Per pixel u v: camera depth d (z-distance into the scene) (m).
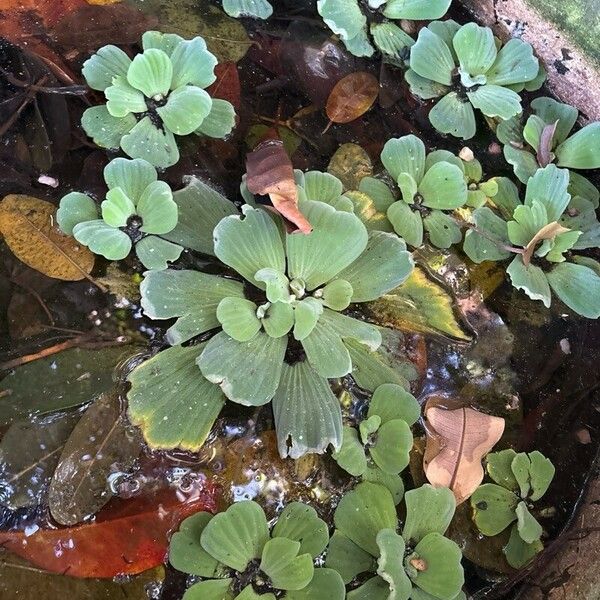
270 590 0.42
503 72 0.56
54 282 0.46
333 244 0.46
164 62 0.49
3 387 0.44
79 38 0.52
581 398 0.51
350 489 0.46
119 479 0.43
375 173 0.53
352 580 0.44
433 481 0.46
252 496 0.45
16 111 0.50
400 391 0.46
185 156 0.51
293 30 0.57
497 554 0.47
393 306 0.49
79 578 0.41
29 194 0.48
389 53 0.57
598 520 0.47
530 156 0.56
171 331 0.45
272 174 0.46
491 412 0.50
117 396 0.44
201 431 0.44
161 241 0.47
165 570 0.43
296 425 0.44
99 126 0.50
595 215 0.54
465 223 0.52
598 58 0.56
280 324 0.45
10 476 0.42
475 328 0.51
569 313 0.53
